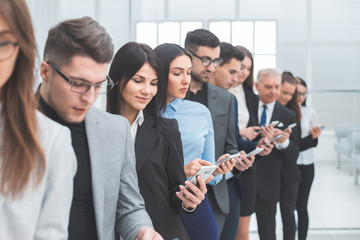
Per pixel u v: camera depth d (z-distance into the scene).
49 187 1.19
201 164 2.35
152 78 2.03
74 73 1.37
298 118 4.18
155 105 2.07
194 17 5.73
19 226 1.12
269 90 3.79
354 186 5.37
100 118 1.51
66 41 1.36
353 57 5.59
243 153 2.97
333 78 5.61
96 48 1.36
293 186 3.96
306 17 5.60
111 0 5.66
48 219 1.18
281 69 5.68
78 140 1.46
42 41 5.49
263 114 3.85
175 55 2.38
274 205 3.74
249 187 3.46
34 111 1.12
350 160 5.39
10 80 1.09
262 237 3.74
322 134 5.44
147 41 5.73
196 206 2.07
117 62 2.05
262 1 5.73
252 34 5.75
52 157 1.18
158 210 1.98
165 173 2.02
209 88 2.95
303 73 5.64
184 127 2.52
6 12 1.00
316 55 5.62
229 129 2.99
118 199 1.60
